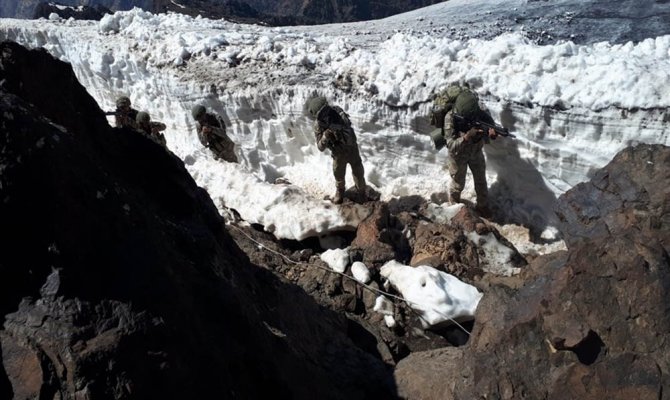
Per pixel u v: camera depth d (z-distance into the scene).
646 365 3.26
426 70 8.42
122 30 13.88
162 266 2.97
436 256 6.80
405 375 4.61
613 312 3.39
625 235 3.62
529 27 13.25
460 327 5.85
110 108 13.48
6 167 2.61
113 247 2.87
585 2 14.18
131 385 2.51
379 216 7.30
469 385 3.85
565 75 7.32
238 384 3.08
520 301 3.94
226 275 4.01
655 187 4.28
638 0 13.54
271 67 10.59
